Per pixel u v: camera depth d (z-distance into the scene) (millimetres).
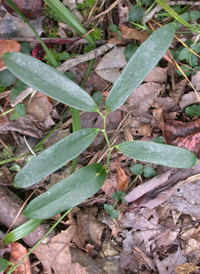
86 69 328
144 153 228
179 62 327
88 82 330
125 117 324
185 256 308
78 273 280
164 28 217
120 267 307
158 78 320
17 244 282
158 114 315
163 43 218
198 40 316
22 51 314
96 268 288
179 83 322
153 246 312
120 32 314
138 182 323
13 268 260
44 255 284
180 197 314
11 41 297
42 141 309
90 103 226
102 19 318
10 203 290
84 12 321
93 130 233
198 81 314
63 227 309
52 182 317
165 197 303
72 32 326
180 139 307
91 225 314
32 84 214
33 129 320
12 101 288
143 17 317
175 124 312
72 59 300
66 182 232
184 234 312
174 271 305
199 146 305
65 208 234
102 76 322
